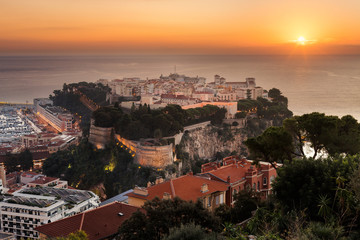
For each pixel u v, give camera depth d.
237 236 62.28
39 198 152.00
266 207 76.06
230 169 112.50
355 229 60.47
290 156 95.81
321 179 68.88
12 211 146.50
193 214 71.56
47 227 86.19
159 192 96.00
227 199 102.62
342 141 92.75
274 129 97.56
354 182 59.38
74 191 162.25
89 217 89.44
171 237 58.31
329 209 61.00
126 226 71.06
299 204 70.50
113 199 146.38
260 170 111.62
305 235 51.47
